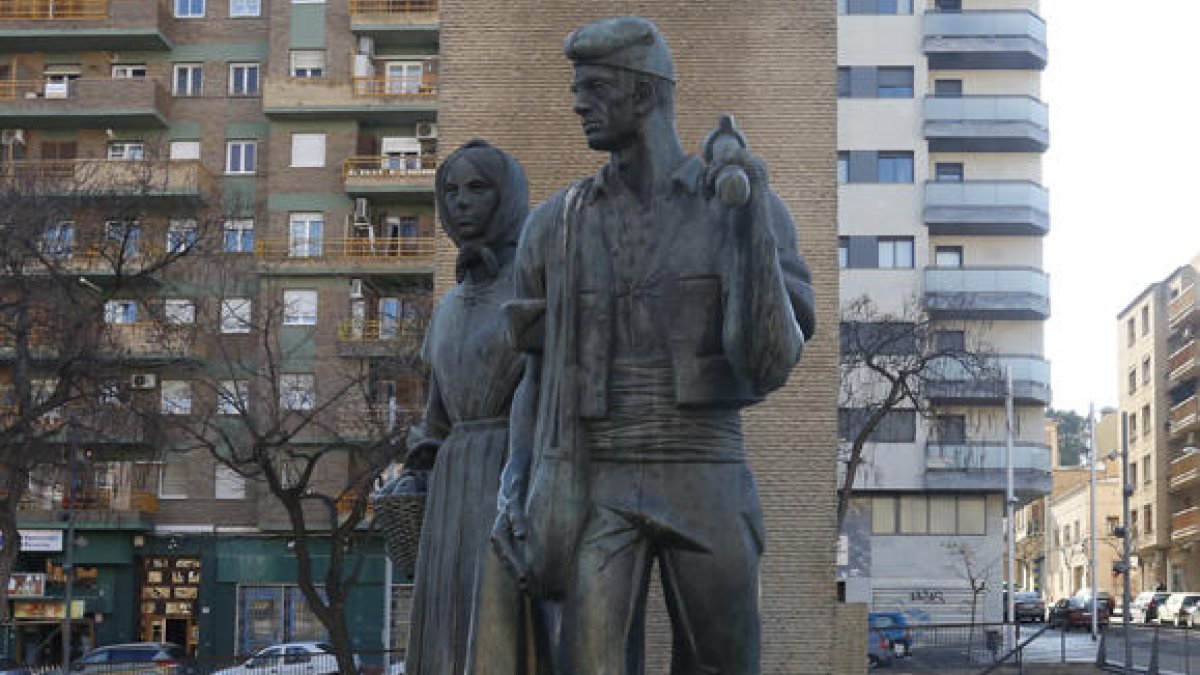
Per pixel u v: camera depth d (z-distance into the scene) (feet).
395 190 156.56
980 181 189.47
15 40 164.04
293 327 152.35
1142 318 276.41
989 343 173.99
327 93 159.22
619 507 13.78
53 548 153.28
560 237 14.38
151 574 156.87
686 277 13.84
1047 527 347.77
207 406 115.75
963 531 187.42
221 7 166.20
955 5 193.16
